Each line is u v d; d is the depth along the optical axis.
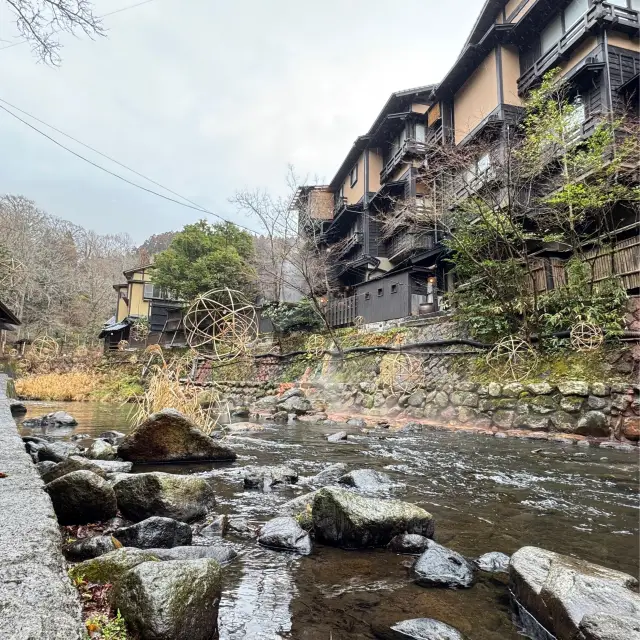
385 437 8.20
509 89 15.86
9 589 1.26
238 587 2.30
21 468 2.78
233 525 3.31
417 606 2.13
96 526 3.23
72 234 51.38
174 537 2.88
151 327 26.86
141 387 20.12
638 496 4.17
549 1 14.52
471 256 10.68
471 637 1.89
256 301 23.00
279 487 4.54
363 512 2.96
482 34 17.78
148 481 3.46
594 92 13.09
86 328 38.31
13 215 35.47
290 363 17.05
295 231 18.88
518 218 10.45
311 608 2.10
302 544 2.88
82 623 1.26
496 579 2.45
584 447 6.92
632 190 9.36
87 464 3.85
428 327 12.59
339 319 19.02
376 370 12.80
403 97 21.42
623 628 1.62
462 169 12.46
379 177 24.31
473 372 10.14
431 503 3.94
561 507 3.82
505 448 6.90
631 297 8.39
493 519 3.49
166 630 1.61
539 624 1.97
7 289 21.91
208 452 5.96
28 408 14.34
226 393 18.12
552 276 9.93
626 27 12.98
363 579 2.43
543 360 9.12
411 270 16.17
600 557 2.74
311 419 11.45
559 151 10.58
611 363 8.03
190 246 24.25
